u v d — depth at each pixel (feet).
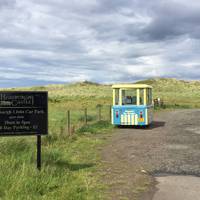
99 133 40.50
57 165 21.11
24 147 25.76
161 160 24.47
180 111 81.41
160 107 91.45
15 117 18.90
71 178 18.44
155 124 51.65
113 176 19.66
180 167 22.22
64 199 14.74
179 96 201.67
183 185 17.90
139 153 27.30
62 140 32.63
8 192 14.49
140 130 44.01
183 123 52.70
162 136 38.06
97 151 28.09
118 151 28.22
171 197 15.83
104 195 16.01
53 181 16.72
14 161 19.19
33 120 19.15
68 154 25.54
